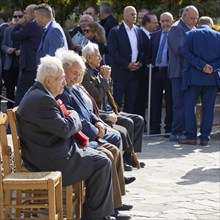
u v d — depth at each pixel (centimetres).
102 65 1106
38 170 671
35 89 676
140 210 813
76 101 789
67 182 674
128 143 959
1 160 698
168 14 1405
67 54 783
